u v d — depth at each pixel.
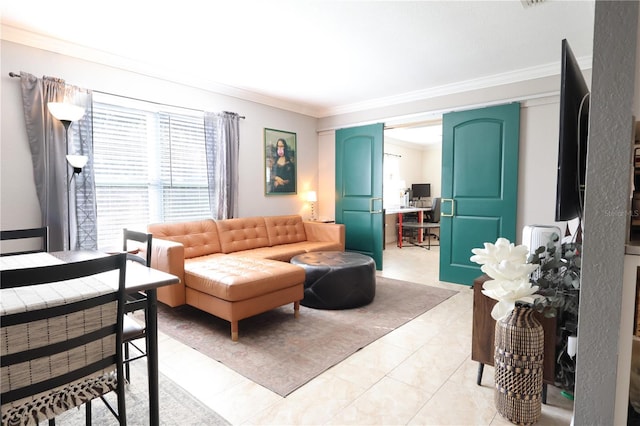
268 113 4.70
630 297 1.01
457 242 4.11
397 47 2.96
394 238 7.59
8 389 1.06
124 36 2.76
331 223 5.02
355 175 5.05
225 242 3.94
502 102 3.71
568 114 1.36
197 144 4.04
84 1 2.23
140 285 1.44
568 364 1.77
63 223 2.88
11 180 2.69
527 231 2.21
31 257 2.00
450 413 1.71
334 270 3.14
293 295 2.92
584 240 1.05
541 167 3.54
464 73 3.64
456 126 4.05
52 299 1.18
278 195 4.91
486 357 1.90
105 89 3.19
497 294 1.60
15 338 1.07
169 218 3.81
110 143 3.32
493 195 3.82
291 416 1.68
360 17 2.44
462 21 2.50
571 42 2.85
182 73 3.64
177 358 2.27
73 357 1.20
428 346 2.44
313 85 4.07
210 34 2.71
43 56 2.81
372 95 4.50
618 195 1.00
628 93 0.97
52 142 2.82
